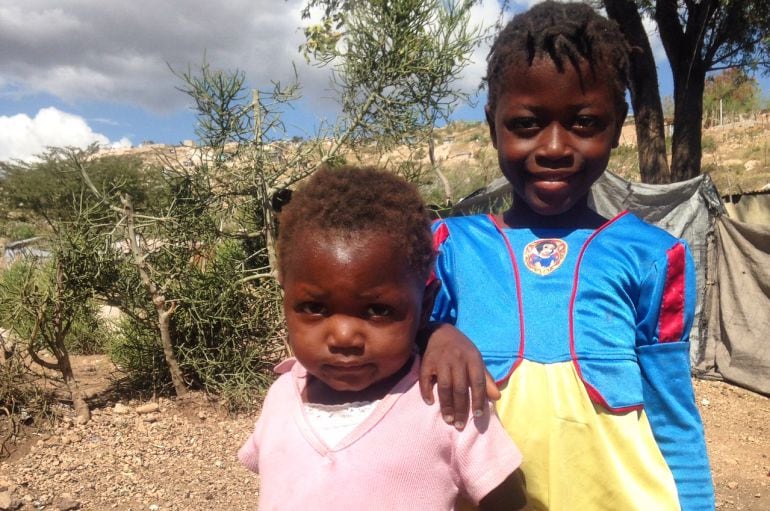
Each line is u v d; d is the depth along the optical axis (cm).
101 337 825
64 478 468
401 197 141
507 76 169
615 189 808
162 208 620
